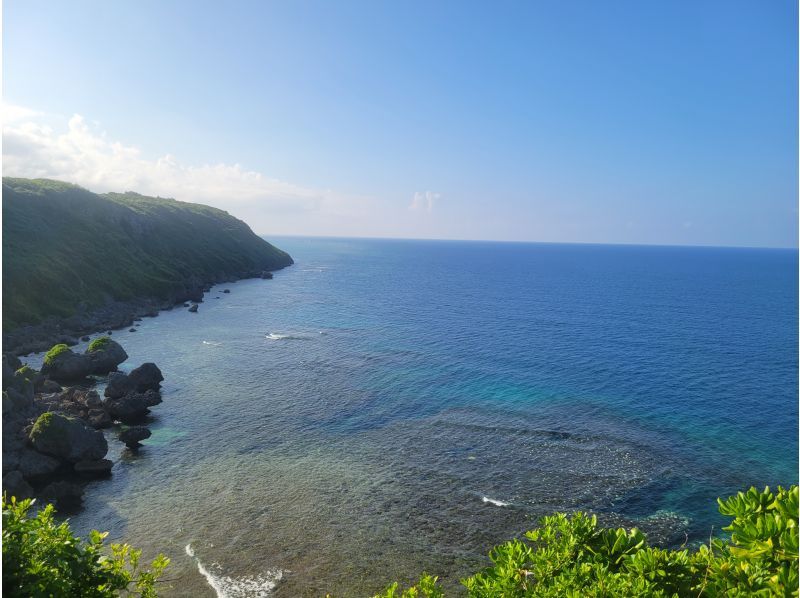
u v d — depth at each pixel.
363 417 51.75
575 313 121.19
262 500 35.75
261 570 28.69
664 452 45.16
